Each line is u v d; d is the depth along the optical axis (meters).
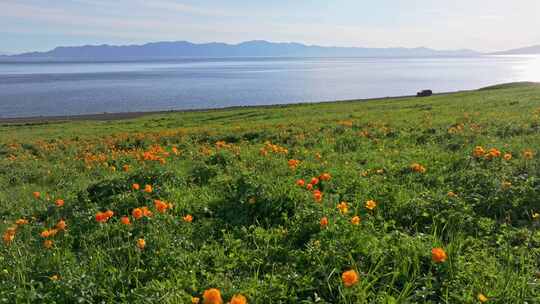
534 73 188.00
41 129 36.00
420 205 5.80
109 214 5.51
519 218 5.50
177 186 8.12
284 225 5.73
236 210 6.41
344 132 16.38
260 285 4.02
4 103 81.25
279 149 11.69
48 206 7.62
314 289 4.02
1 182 11.74
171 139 19.38
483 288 3.75
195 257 4.78
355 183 7.07
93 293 4.06
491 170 7.19
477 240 4.86
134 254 4.95
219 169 9.41
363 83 137.25
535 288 3.74
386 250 4.43
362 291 3.72
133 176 8.53
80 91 107.38
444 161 8.39
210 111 53.41
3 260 5.01
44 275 4.56
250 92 106.12
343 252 4.44
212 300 3.11
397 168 8.12
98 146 18.41
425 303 3.66
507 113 17.30
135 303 3.79
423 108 27.55
